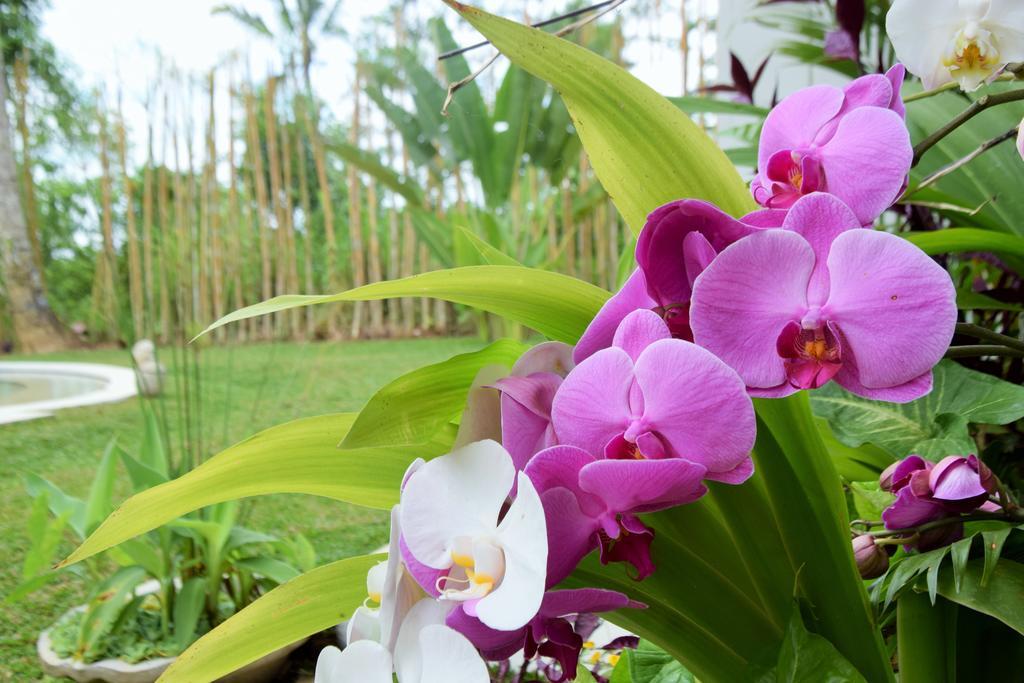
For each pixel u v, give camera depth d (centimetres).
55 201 1098
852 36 94
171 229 621
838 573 48
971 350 48
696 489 36
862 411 70
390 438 43
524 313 45
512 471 37
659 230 38
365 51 795
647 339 37
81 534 172
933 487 49
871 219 42
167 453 200
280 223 821
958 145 86
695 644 50
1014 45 46
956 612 55
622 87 46
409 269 848
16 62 1056
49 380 712
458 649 35
